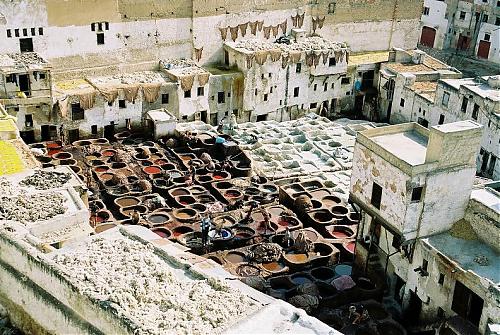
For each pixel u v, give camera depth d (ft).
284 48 247.50
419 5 293.84
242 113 242.99
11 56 209.36
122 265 108.78
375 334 131.64
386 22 289.12
